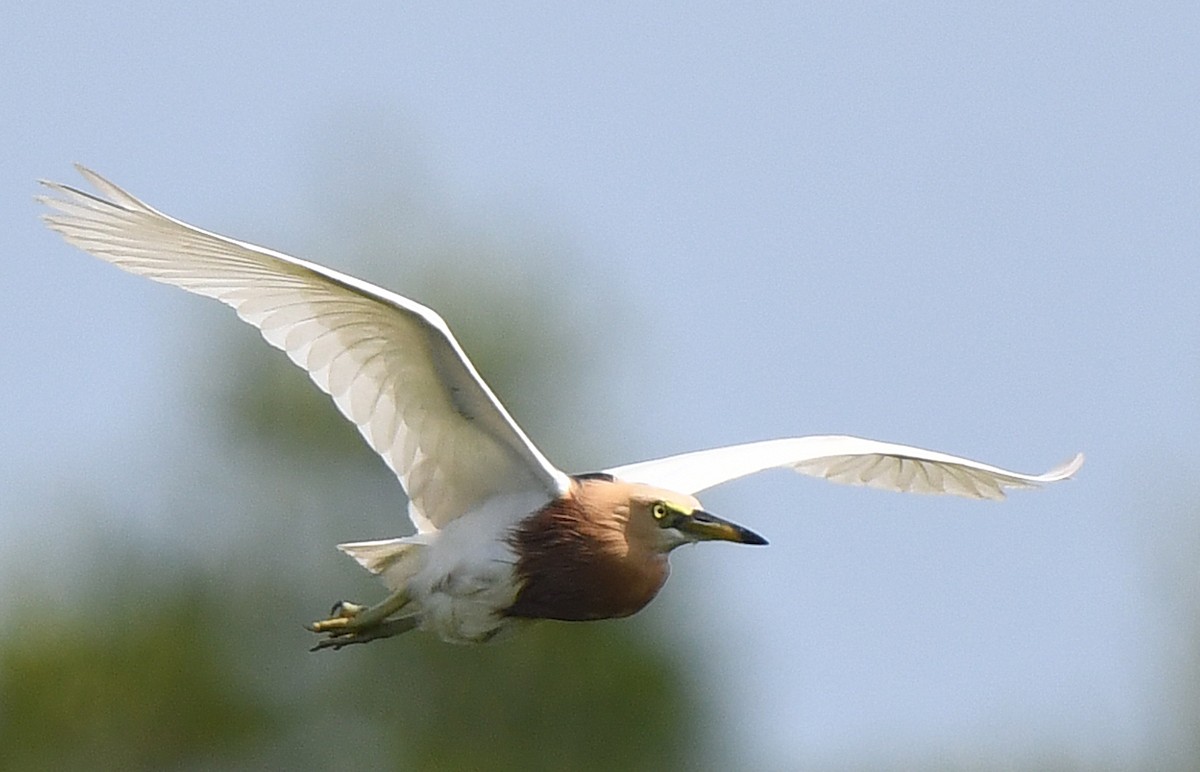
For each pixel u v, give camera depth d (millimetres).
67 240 8023
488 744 14742
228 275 8078
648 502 8719
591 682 14438
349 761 14906
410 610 8688
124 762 14641
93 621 14750
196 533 15359
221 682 14805
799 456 9602
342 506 15484
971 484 10039
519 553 8531
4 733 14320
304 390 15484
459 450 8477
